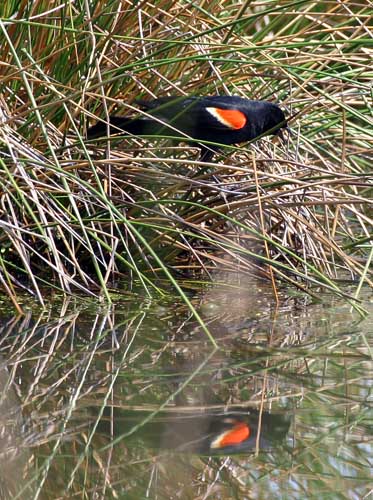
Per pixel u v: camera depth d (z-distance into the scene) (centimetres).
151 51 1109
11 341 857
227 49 1072
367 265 984
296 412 694
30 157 965
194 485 580
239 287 1084
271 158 1099
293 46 996
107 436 642
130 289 1059
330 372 782
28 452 616
